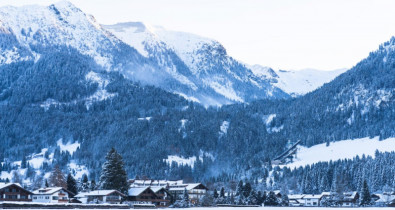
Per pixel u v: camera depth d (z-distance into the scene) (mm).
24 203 198875
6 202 196000
